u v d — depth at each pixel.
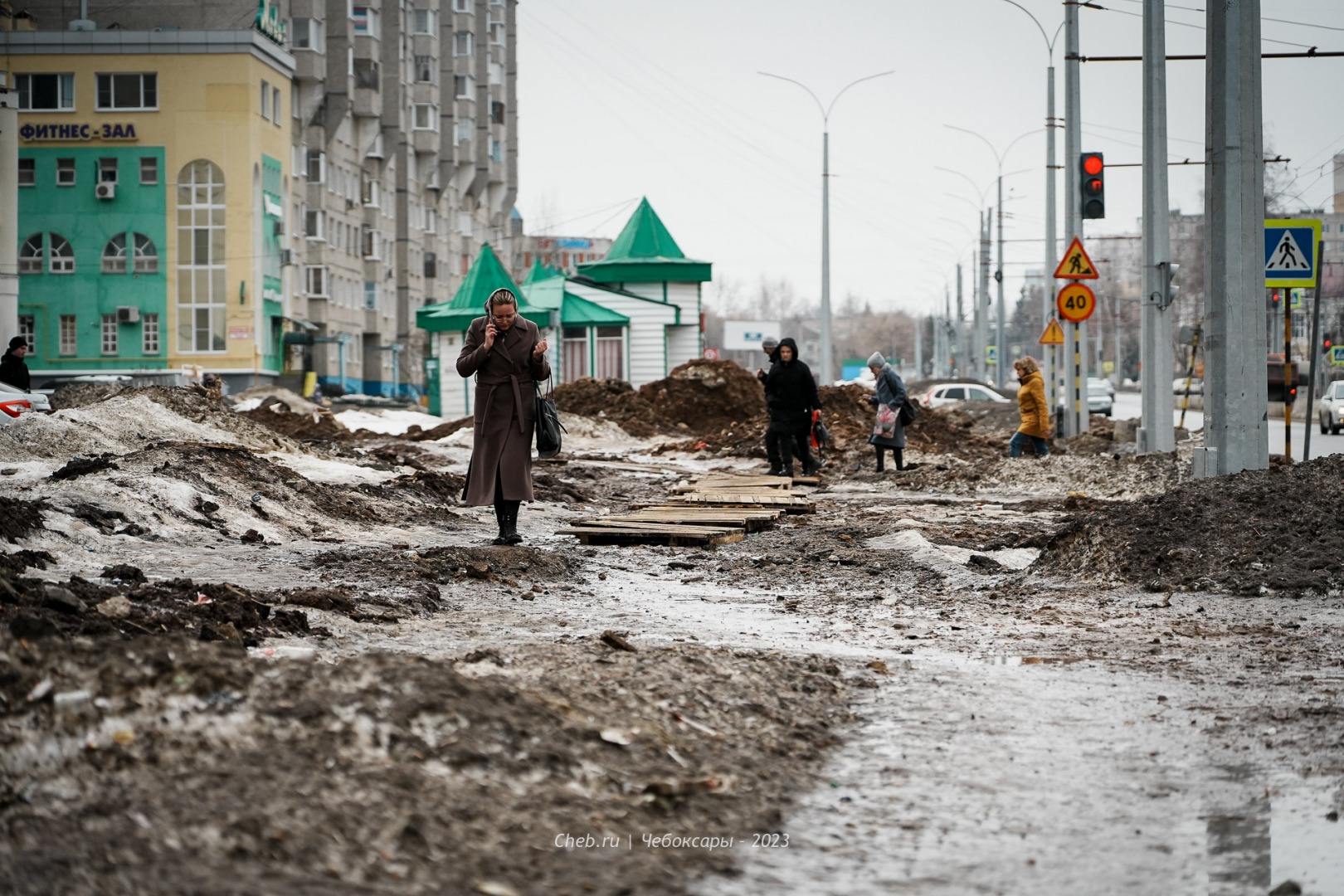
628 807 5.53
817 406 27.72
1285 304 19.95
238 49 81.25
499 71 136.88
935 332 144.75
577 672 7.41
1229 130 17.09
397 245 113.19
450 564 12.70
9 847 4.51
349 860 4.66
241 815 4.83
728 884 4.96
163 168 81.50
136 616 7.99
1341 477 13.50
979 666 9.05
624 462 34.28
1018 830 5.68
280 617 9.04
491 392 14.80
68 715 5.44
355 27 103.69
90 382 38.62
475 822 5.13
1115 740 7.13
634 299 63.16
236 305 82.00
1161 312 28.27
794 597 12.42
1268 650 9.62
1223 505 13.40
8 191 50.50
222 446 18.14
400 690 5.94
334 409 69.31
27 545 12.32
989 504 22.44
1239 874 5.21
